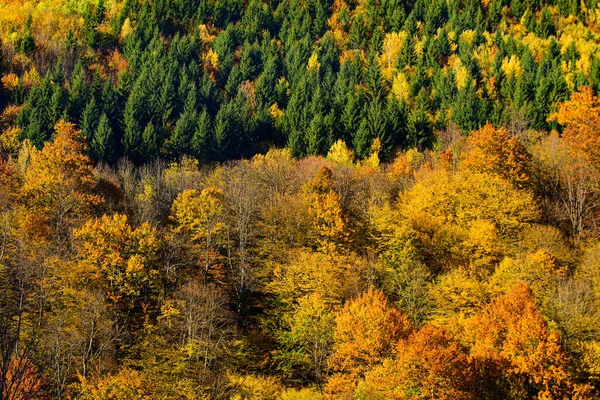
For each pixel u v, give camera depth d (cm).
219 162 10375
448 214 6109
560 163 6506
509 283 4688
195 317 4612
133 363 4266
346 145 11138
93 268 4925
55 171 6531
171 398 4034
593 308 4234
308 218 6016
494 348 3944
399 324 4191
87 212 6319
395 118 11212
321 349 4616
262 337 5034
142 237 5350
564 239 5575
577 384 3656
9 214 5509
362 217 6344
